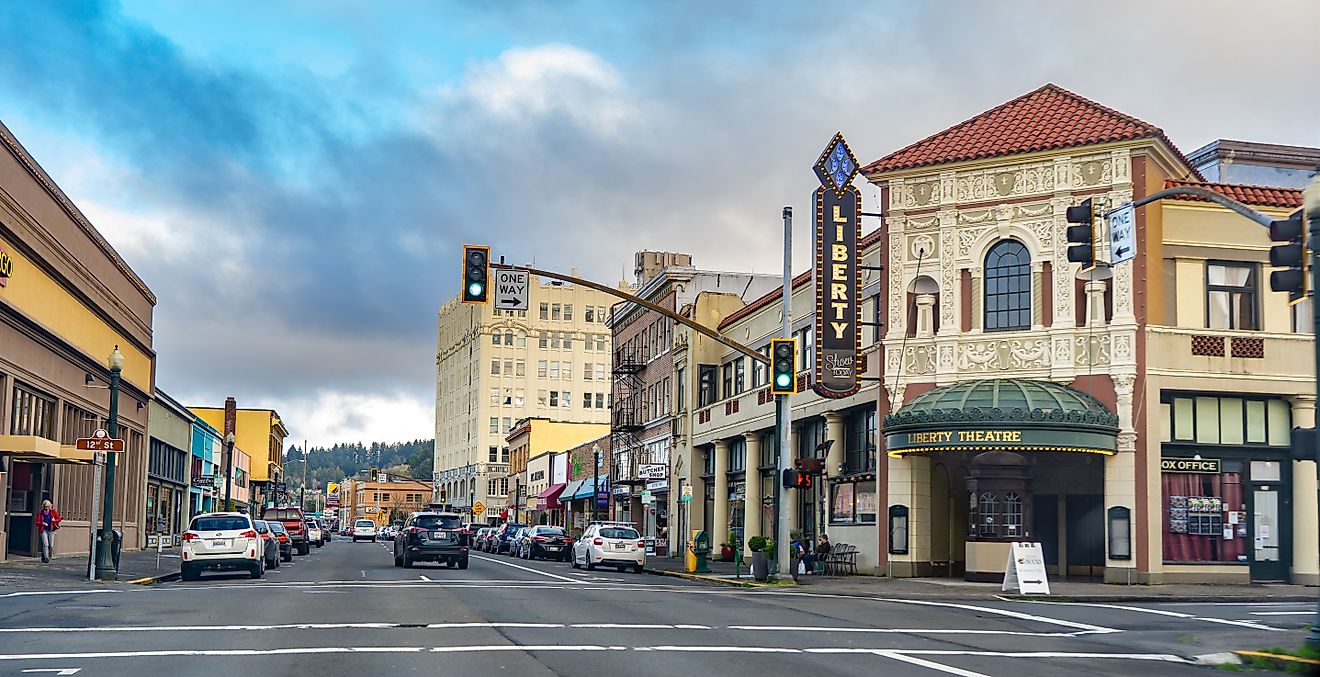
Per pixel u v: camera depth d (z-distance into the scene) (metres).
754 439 47.84
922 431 32.31
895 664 14.15
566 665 13.54
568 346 152.75
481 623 18.31
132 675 12.52
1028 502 32.66
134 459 55.09
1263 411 32.78
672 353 59.22
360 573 36.34
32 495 40.28
